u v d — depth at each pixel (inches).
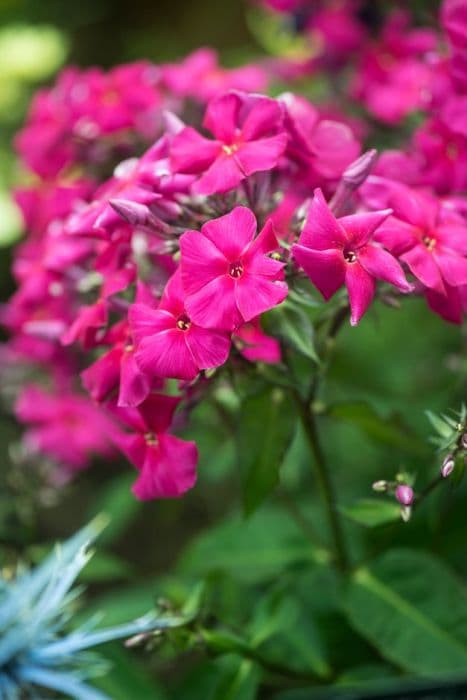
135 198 20.6
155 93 26.0
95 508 30.2
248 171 20.3
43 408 26.6
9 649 18.8
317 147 21.6
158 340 19.9
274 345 21.2
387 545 24.5
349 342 26.7
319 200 19.9
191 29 47.5
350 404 22.2
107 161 26.3
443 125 22.6
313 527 25.8
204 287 19.8
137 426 20.8
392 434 22.7
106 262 21.2
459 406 25.4
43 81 41.2
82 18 47.3
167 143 21.3
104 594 30.6
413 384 27.0
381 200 20.9
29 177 34.1
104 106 25.7
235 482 32.7
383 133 27.7
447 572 23.0
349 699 21.4
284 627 23.5
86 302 24.1
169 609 21.7
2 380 28.6
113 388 21.0
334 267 19.7
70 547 19.5
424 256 20.4
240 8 46.1
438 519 24.6
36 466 26.8
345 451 27.1
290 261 20.3
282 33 30.8
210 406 24.8
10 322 25.8
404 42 27.0
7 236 34.0
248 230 19.8
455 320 20.9
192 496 33.4
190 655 27.2
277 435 21.9
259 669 22.7
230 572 25.0
